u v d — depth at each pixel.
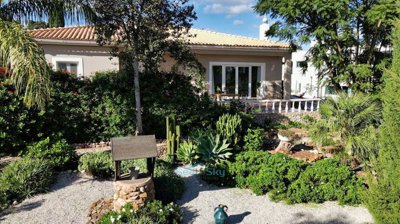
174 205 8.36
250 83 23.11
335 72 19.19
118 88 13.88
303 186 9.21
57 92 12.89
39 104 9.21
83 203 8.63
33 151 10.76
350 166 10.71
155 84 14.49
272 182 9.45
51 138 12.45
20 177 9.12
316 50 18.67
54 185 9.75
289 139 13.38
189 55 14.23
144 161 10.46
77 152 12.35
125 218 7.38
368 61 18.77
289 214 8.44
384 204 5.37
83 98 13.46
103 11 12.14
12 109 11.56
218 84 22.39
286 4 16.73
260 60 23.02
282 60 23.52
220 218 7.62
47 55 18.14
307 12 16.95
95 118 13.79
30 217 7.84
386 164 5.81
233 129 12.85
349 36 16.55
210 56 21.83
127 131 14.25
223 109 15.37
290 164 10.03
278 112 18.59
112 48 13.94
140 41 12.85
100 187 9.71
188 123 14.93
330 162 10.27
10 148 11.90
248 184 10.03
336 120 11.16
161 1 12.02
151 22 12.42
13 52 8.75
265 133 15.06
